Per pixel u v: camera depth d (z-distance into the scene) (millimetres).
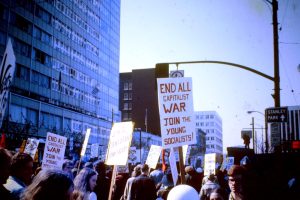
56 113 60688
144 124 128750
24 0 54906
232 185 5023
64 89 66812
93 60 81625
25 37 55031
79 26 74812
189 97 5840
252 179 5164
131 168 19625
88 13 79938
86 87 76938
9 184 4562
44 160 9141
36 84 57312
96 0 84938
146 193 6984
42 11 60094
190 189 3314
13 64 5594
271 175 8492
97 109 82375
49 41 62031
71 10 71062
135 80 132375
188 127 5746
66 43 68438
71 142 55656
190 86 5871
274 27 13961
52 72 62469
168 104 5719
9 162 3551
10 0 51344
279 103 13438
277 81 13586
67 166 8547
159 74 12203
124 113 135375
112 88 93625
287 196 7250
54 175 2518
